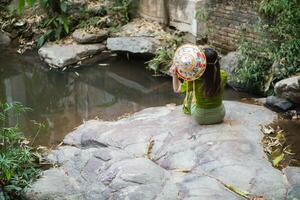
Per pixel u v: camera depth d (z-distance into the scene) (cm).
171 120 594
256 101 690
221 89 550
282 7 694
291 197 443
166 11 909
